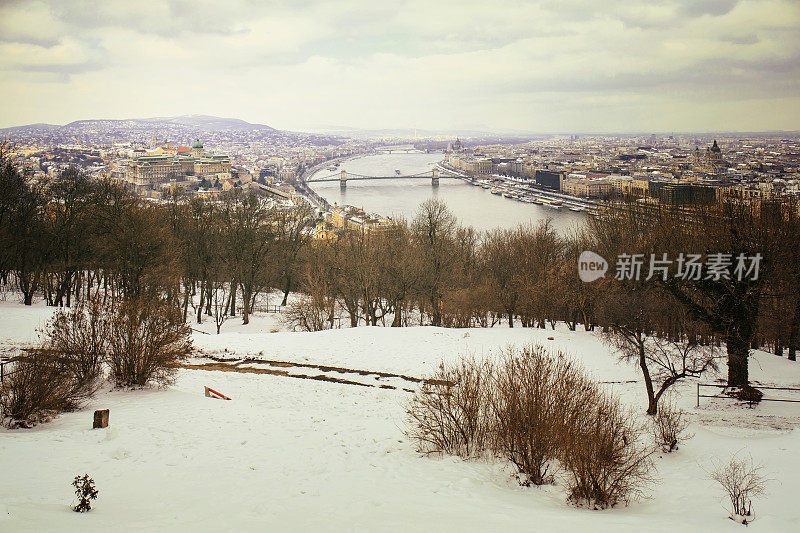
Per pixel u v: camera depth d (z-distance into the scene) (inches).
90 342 1309.1
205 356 1822.1
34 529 508.7
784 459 968.9
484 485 835.4
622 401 1422.2
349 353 1855.3
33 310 2159.2
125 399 1214.3
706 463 974.4
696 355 1536.7
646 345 1585.9
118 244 2431.1
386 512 681.0
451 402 1037.2
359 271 2610.7
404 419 1186.0
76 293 2714.1
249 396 1373.0
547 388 949.8
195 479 767.7
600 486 799.1
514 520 670.5
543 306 2488.9
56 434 912.9
